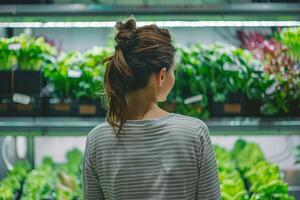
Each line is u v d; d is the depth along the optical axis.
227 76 2.11
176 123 1.24
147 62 1.19
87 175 1.31
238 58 2.16
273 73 2.14
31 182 2.41
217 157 2.44
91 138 1.29
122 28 1.24
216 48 2.21
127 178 1.23
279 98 2.10
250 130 2.01
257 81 2.10
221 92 2.11
